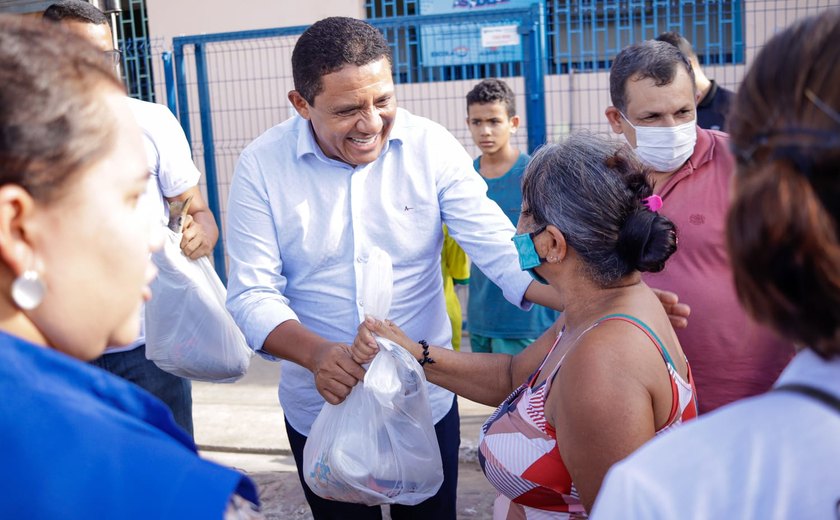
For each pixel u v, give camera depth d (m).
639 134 2.62
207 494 0.82
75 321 0.92
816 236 0.79
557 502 1.75
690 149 2.61
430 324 2.63
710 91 4.26
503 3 6.70
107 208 0.90
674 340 1.74
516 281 2.44
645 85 2.61
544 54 5.68
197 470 0.84
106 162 0.89
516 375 2.17
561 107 6.25
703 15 6.30
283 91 6.79
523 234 1.78
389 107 2.31
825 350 0.85
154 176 2.92
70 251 0.89
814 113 0.81
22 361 0.85
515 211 4.56
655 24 5.91
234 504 0.87
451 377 2.22
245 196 2.47
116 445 0.83
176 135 3.00
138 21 7.59
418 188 2.49
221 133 6.92
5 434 0.81
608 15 6.48
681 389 1.66
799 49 0.83
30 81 0.84
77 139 0.86
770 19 5.96
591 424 1.53
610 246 1.67
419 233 2.52
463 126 6.58
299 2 7.15
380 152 2.44
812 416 0.83
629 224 1.65
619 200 1.66
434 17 5.70
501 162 4.68
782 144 0.82
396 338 2.19
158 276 2.68
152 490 0.81
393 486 2.18
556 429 1.64
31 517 0.79
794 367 0.89
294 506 4.07
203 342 2.76
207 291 2.75
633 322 1.62
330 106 2.24
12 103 0.82
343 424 2.19
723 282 2.53
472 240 2.52
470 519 3.82
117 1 6.69
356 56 2.20
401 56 6.78
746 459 0.83
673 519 0.83
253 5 7.20
